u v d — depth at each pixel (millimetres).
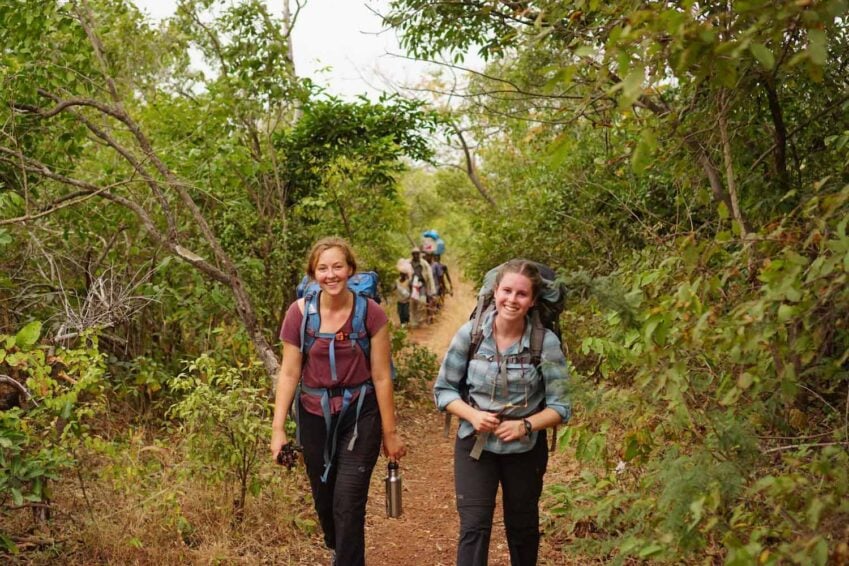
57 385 4371
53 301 6547
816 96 5223
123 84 9305
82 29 6750
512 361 3588
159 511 4633
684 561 3525
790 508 2686
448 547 5148
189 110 8750
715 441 3156
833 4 2395
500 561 4789
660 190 8016
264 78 8367
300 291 4086
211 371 5230
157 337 7844
